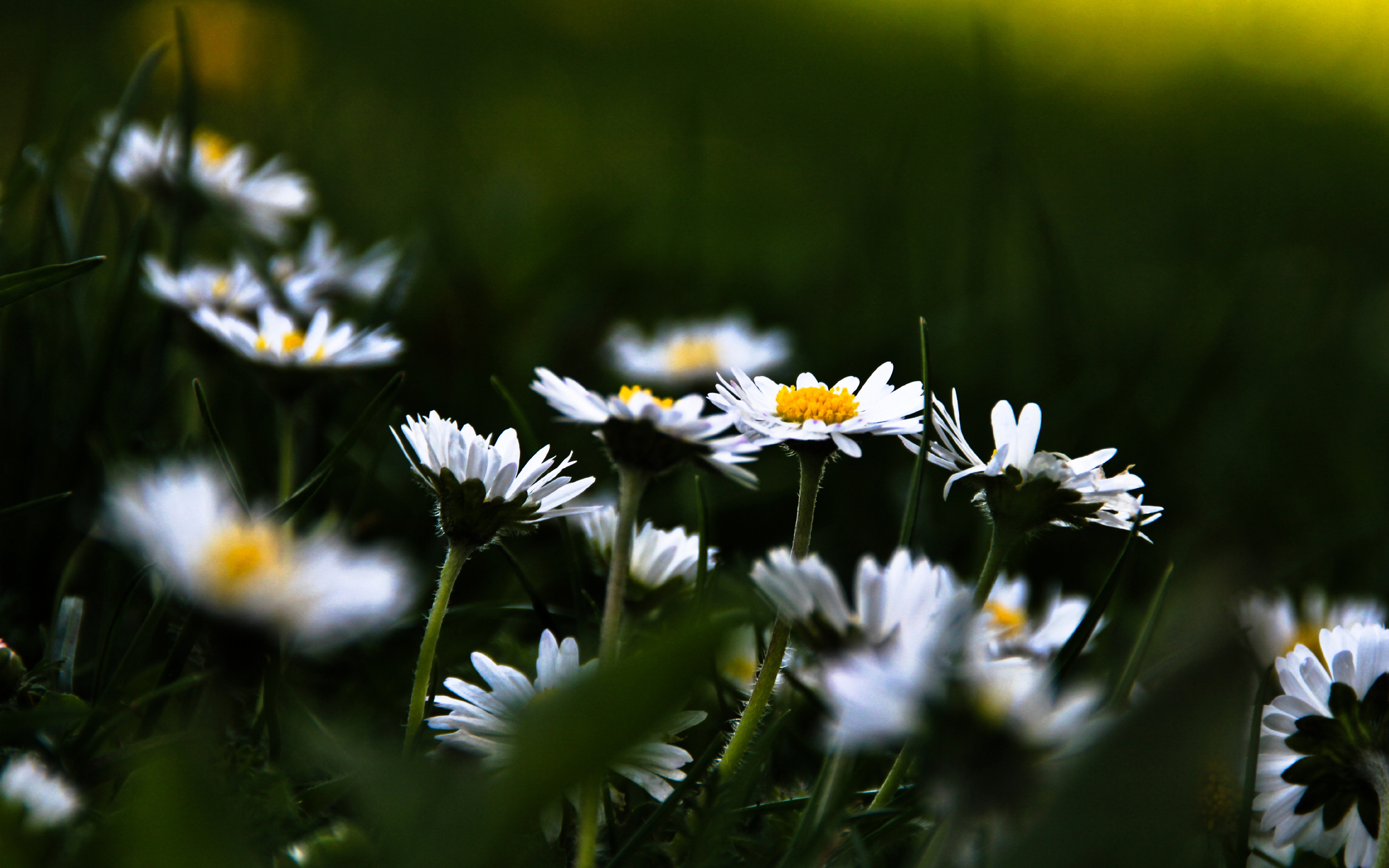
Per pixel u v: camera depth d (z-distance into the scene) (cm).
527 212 79
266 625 32
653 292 75
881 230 69
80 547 39
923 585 33
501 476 35
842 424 36
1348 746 35
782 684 38
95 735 35
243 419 46
